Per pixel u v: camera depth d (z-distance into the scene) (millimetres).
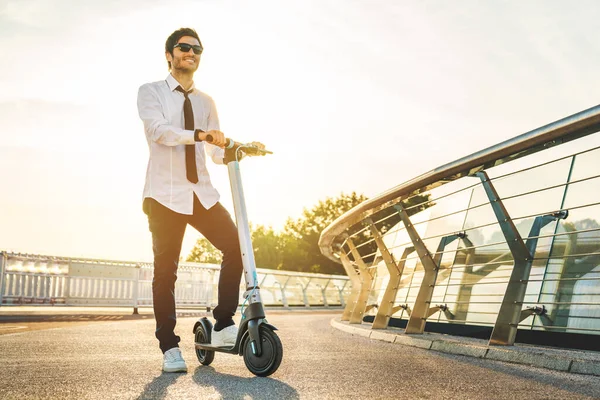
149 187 3676
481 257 7012
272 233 66688
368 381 3119
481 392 2799
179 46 3781
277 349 3164
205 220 3740
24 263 12320
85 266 13516
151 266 14859
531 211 6285
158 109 3740
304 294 25438
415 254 9070
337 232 8422
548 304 5316
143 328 7699
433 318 7402
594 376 3424
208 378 3178
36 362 3832
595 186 5473
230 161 3654
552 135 3977
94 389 2766
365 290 8719
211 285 18391
